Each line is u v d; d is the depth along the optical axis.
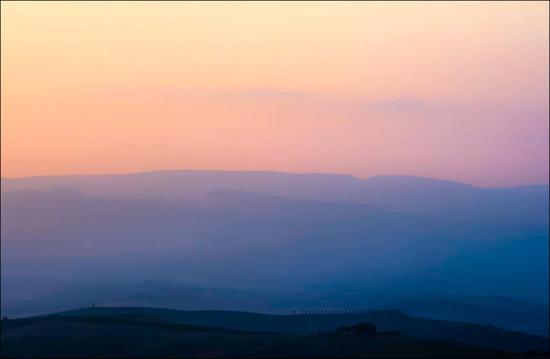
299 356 144.12
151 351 158.12
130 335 171.38
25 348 164.62
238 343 159.75
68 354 160.25
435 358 140.88
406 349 147.62
